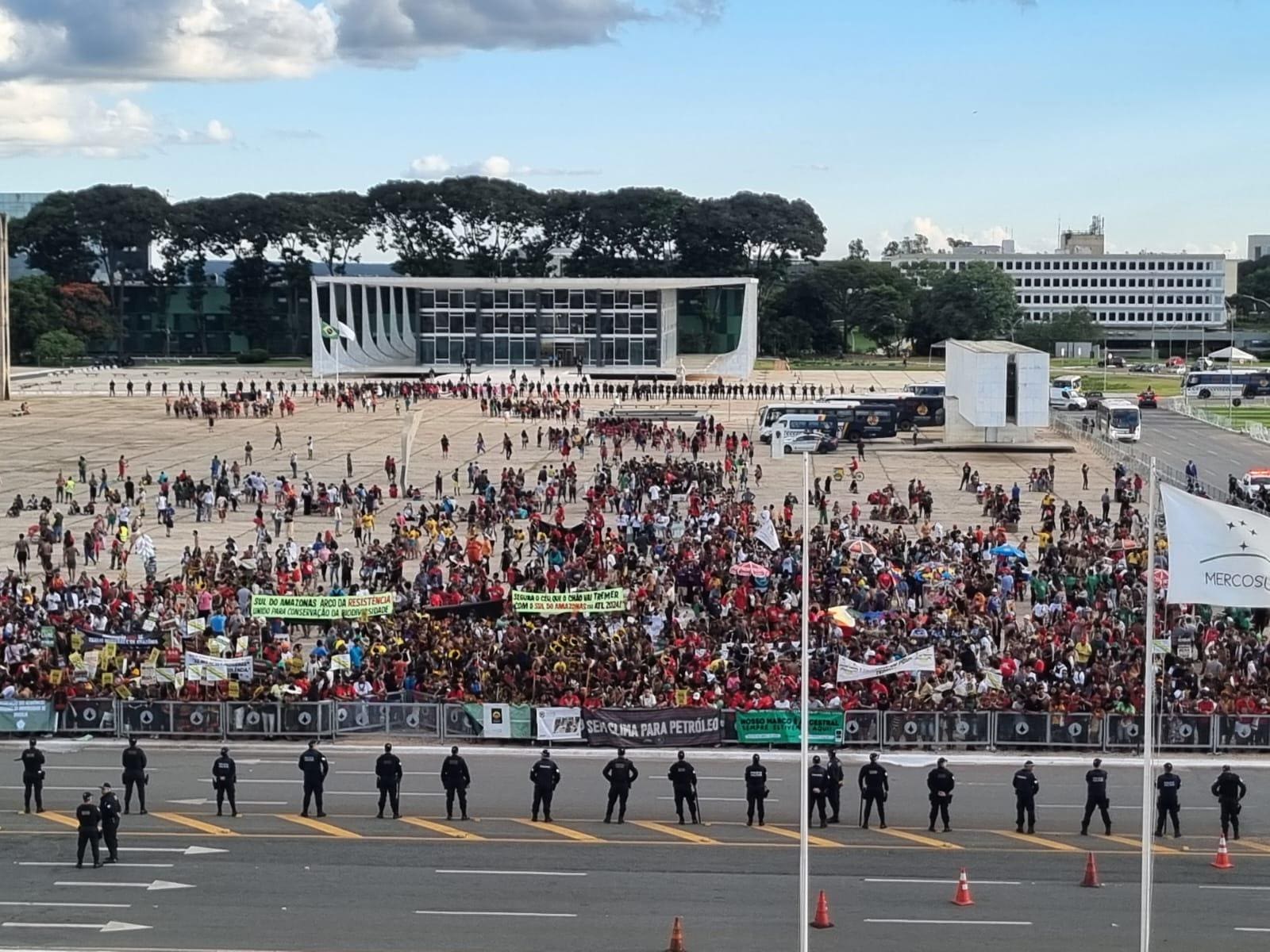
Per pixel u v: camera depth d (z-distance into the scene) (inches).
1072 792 2012.8
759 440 5885.8
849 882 1665.8
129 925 1523.1
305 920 1541.6
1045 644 2442.2
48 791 2004.2
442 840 1814.7
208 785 2037.4
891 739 2203.5
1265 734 2182.6
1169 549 1840.6
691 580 2952.8
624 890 1638.8
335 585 3031.5
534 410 6658.5
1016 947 1466.5
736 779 2078.0
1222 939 1489.9
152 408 7357.3
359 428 6397.6
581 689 2283.5
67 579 3405.5
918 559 3213.6
